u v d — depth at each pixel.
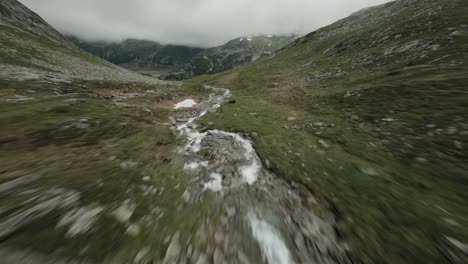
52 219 5.91
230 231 7.27
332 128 17.14
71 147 11.70
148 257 5.54
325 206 8.56
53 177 8.22
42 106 16.38
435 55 24.69
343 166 11.16
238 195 9.64
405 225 6.85
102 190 7.99
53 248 5.08
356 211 7.89
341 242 6.80
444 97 15.26
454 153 10.17
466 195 7.90
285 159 12.88
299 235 7.27
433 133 12.08
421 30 33.47
